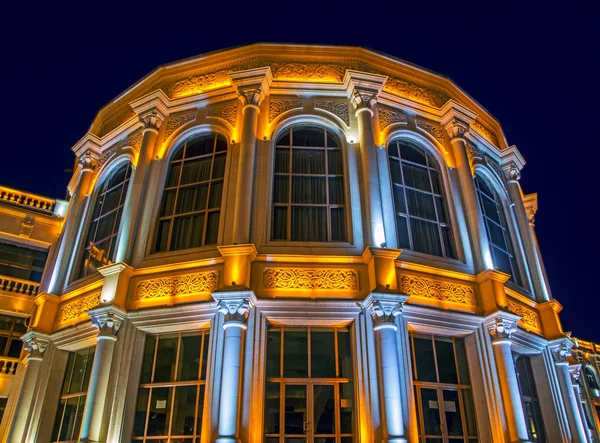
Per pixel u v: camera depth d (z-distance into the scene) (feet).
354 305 35.70
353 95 46.06
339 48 49.32
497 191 53.78
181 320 36.29
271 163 43.21
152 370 36.50
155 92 48.03
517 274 50.14
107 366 35.27
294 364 35.06
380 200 40.55
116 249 41.63
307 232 40.65
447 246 44.04
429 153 48.91
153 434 34.24
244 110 44.19
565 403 43.68
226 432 30.58
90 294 41.60
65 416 39.14
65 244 47.93
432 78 53.06
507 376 36.68
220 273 37.19
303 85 47.34
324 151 44.93
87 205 50.85
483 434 36.06
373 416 32.04
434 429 35.22
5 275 58.39
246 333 34.30
